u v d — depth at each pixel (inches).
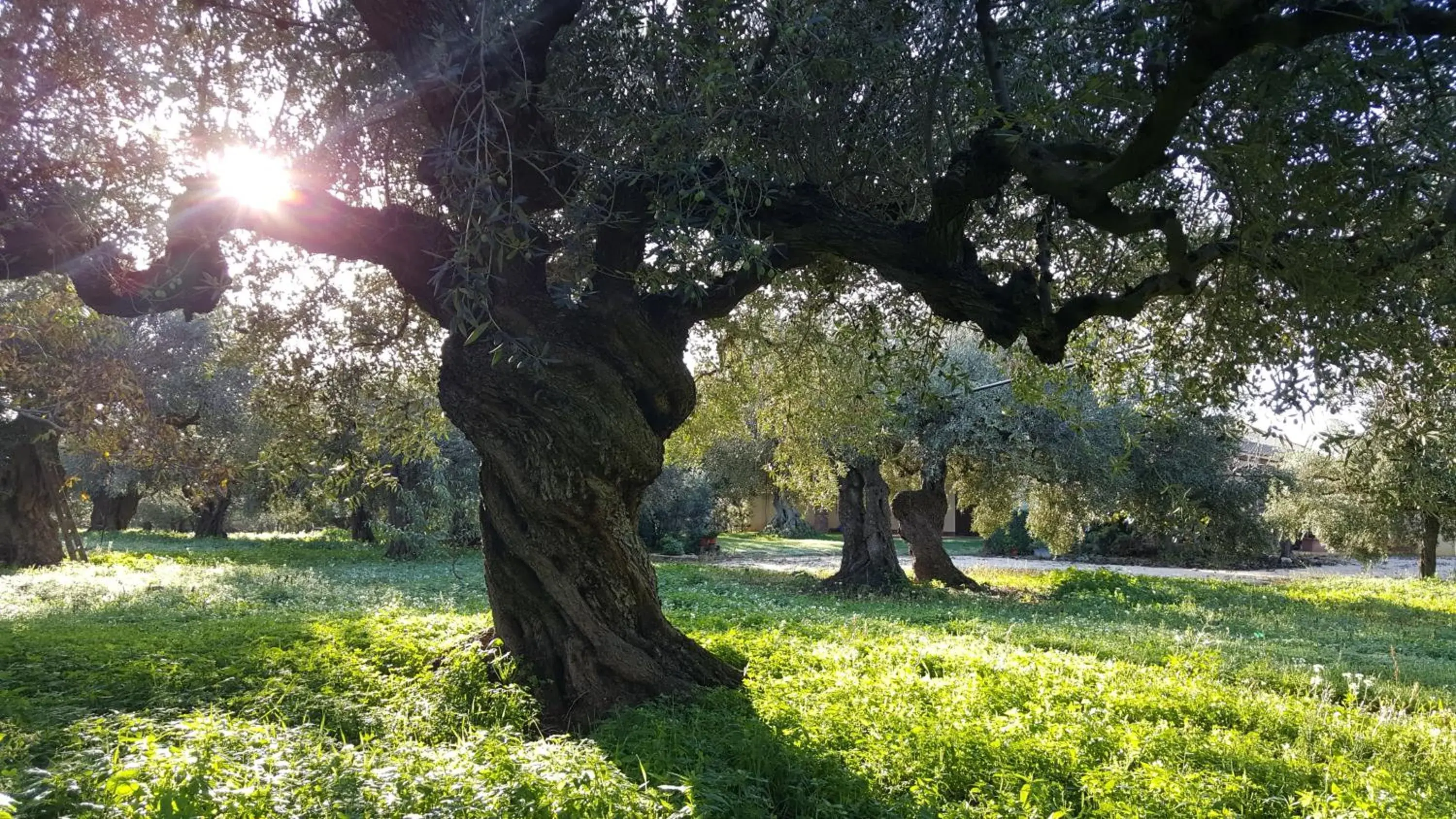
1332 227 200.7
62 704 238.4
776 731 209.2
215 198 262.4
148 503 1555.1
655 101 241.0
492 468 252.8
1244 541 788.6
